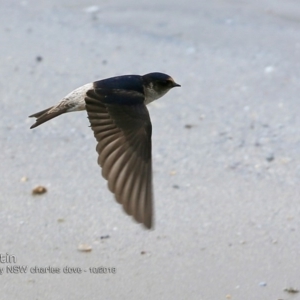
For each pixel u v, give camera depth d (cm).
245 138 1316
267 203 1130
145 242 1035
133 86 802
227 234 1057
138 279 966
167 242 1037
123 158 703
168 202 1126
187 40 1725
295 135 1327
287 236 1053
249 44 1709
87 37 1727
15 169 1202
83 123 1348
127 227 1065
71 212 1095
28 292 940
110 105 741
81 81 1510
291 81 1543
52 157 1238
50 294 936
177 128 1345
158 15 1853
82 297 932
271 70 1590
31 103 1416
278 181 1188
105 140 715
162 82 827
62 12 1872
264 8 1906
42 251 1013
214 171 1213
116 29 1777
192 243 1036
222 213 1103
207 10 1888
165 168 1219
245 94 1483
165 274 975
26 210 1097
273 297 939
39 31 1747
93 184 1166
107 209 1104
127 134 718
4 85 1482
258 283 962
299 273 980
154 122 1363
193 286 955
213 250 1023
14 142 1281
